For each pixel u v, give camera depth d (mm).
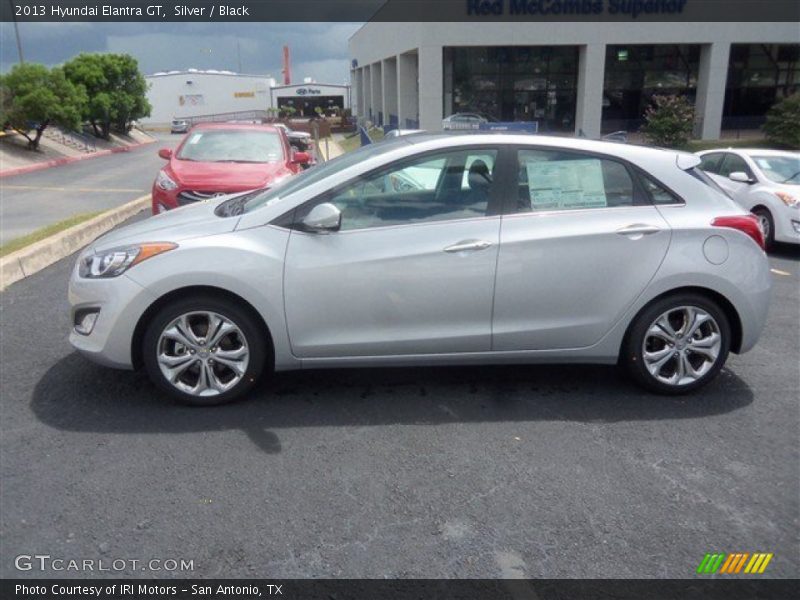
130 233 4402
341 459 3738
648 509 3318
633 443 3949
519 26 30281
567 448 3885
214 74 79562
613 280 4336
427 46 30297
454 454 3807
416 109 36500
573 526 3182
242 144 9648
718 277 4375
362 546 3027
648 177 4453
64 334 5691
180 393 4270
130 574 2834
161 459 3709
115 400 4422
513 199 4344
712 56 31672
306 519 3209
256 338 4246
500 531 3139
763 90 34594
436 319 4281
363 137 19172
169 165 8938
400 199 4293
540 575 2863
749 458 3801
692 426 4164
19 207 14508
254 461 3703
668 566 2926
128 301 4082
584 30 30562
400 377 4859
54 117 31859
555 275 4285
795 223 9859
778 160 10922
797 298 7387
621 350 4566
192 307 4164
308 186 4309
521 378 4867
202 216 4578
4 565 2871
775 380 4898
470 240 4219
